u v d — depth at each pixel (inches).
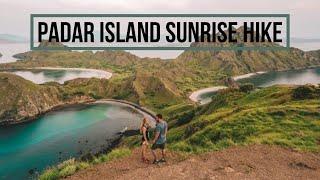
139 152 888.3
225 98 4434.1
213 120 2913.4
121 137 7293.3
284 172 726.5
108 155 879.7
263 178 675.4
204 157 815.1
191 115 4894.2
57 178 792.9
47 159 5949.8
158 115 787.4
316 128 1253.7
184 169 709.3
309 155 881.5
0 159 5984.3
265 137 1130.7
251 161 787.4
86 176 754.2
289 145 965.8
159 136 780.0
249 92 4520.2
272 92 3880.4
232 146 944.9
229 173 690.2
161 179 652.1
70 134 7785.4
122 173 733.3
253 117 1679.4
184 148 970.1
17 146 6904.5
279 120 1529.3
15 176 5068.9
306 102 2288.4
